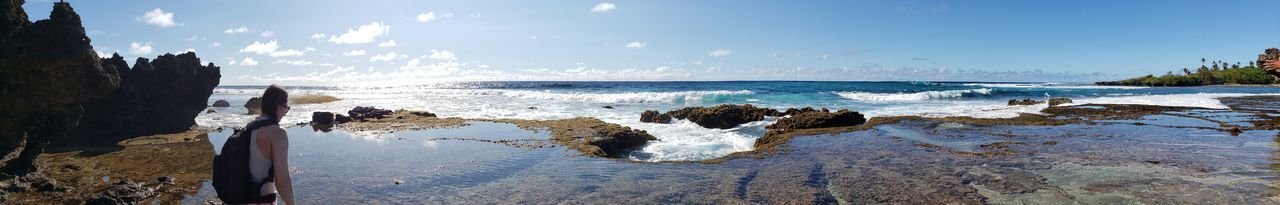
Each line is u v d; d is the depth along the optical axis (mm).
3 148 6980
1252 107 22266
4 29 7008
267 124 3588
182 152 10594
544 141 12016
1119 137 12297
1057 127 14508
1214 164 8531
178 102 14867
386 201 6703
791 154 10023
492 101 34406
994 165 8719
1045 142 11516
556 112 24000
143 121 13719
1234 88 70500
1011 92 44594
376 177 8055
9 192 6750
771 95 38031
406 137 12953
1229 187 6863
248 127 3621
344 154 10266
